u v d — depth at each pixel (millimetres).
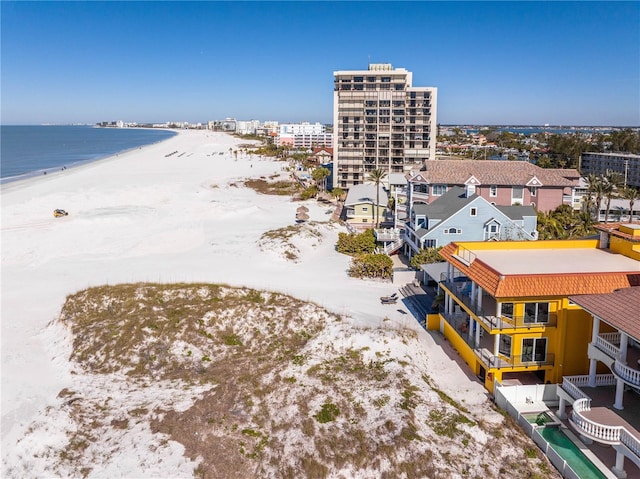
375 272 57219
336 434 29188
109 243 72938
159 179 144500
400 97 119875
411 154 122062
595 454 27234
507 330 32188
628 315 26156
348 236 68875
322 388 33844
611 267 34656
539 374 34719
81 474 27281
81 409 32906
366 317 44688
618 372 26828
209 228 82125
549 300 31891
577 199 97125
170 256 65688
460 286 40438
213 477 26844
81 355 40562
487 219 59438
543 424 29953
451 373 36062
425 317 45438
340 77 122812
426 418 30047
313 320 44406
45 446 29516
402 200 92062
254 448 28750
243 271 58281
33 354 41344
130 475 27000
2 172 171750
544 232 64125
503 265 35531
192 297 48281
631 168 133500
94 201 107938
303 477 26469
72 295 50625
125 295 48656
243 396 33656
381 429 29109
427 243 59656
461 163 87875
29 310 49031
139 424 31156
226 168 175500
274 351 40562
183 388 35625
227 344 41906
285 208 103688
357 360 37469
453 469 26172
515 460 27031
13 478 27375
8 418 32594
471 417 30438
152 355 40031
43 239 75062
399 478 25906
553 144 198125
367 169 123812
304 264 62312
